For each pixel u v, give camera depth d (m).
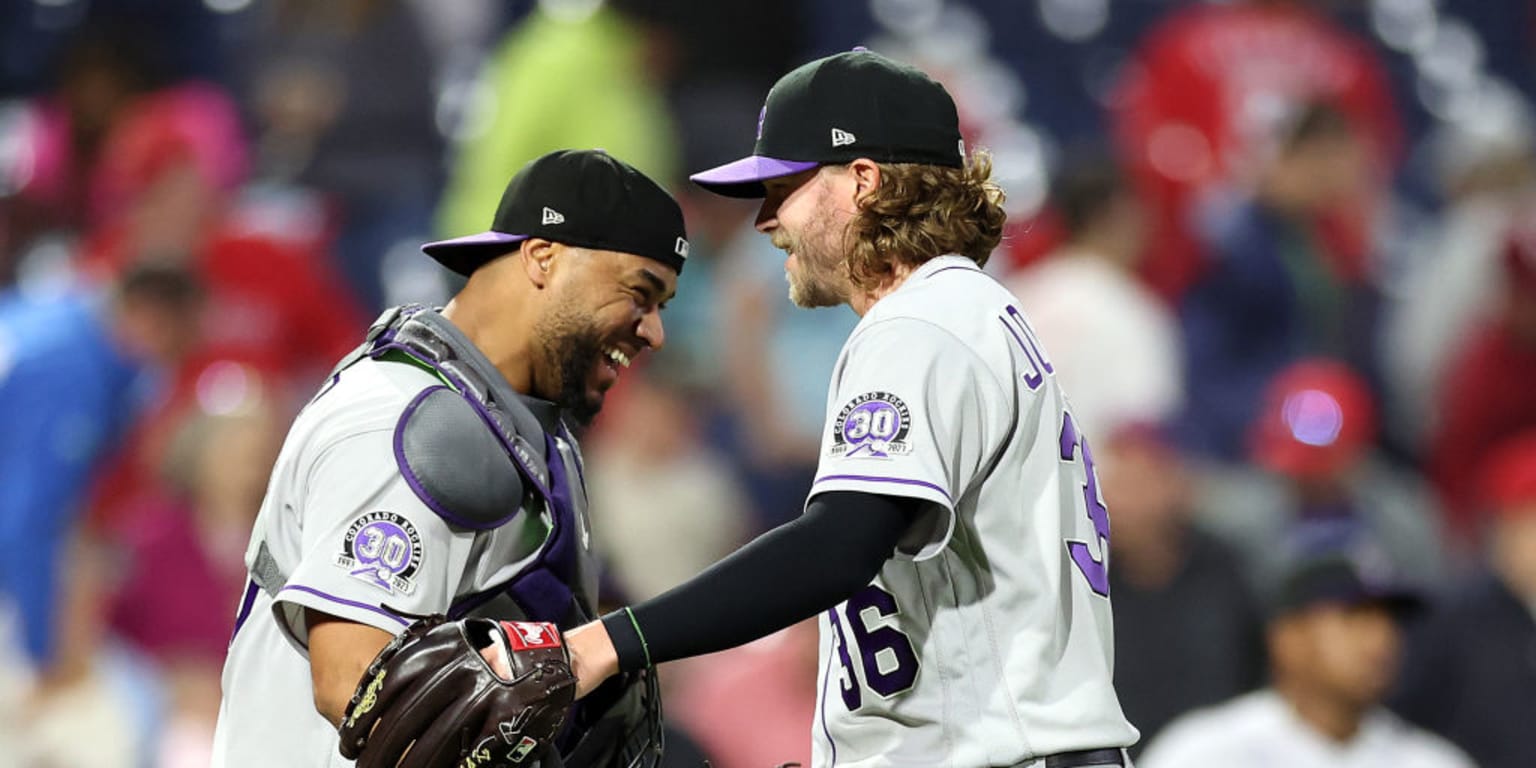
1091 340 29.11
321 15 36.44
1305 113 32.69
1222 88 36.12
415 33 36.34
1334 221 33.25
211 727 25.47
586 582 13.83
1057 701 12.57
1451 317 33.28
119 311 28.39
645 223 13.59
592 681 11.89
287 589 12.41
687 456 30.09
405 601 12.46
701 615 11.83
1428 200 38.25
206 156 32.34
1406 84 39.69
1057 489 12.77
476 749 11.82
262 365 29.56
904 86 12.95
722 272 32.91
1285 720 23.16
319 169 35.31
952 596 12.65
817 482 12.19
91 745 24.64
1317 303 32.59
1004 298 12.95
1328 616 22.69
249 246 31.95
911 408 12.16
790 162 12.96
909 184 12.85
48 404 27.25
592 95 33.69
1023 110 38.38
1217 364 31.89
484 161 33.78
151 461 27.58
